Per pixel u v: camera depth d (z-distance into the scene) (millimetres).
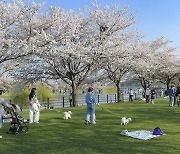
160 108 20391
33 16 16641
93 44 23562
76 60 23234
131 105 23625
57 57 21297
